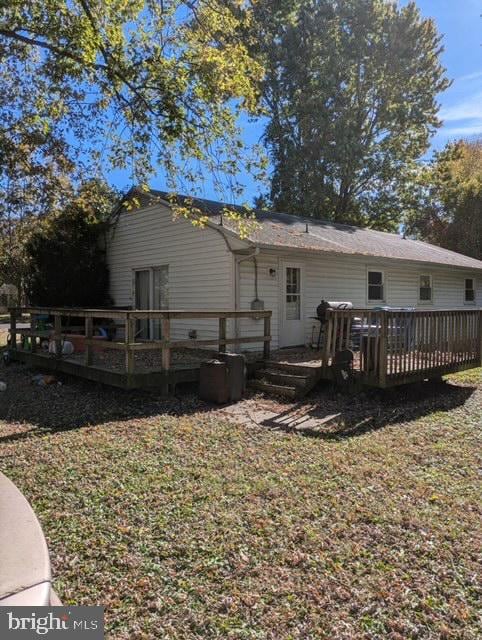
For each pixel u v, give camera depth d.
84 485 3.81
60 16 6.25
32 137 10.20
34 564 1.79
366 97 23.62
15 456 4.50
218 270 10.34
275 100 23.53
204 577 2.60
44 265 12.92
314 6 21.97
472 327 8.48
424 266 14.39
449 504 3.57
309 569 2.69
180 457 4.55
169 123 7.09
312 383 7.22
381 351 6.70
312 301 11.59
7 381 8.59
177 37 6.78
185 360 9.26
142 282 12.79
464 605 2.40
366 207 25.97
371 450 4.83
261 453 4.71
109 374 7.20
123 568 2.67
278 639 2.16
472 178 27.52
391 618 2.30
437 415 6.34
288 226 12.64
